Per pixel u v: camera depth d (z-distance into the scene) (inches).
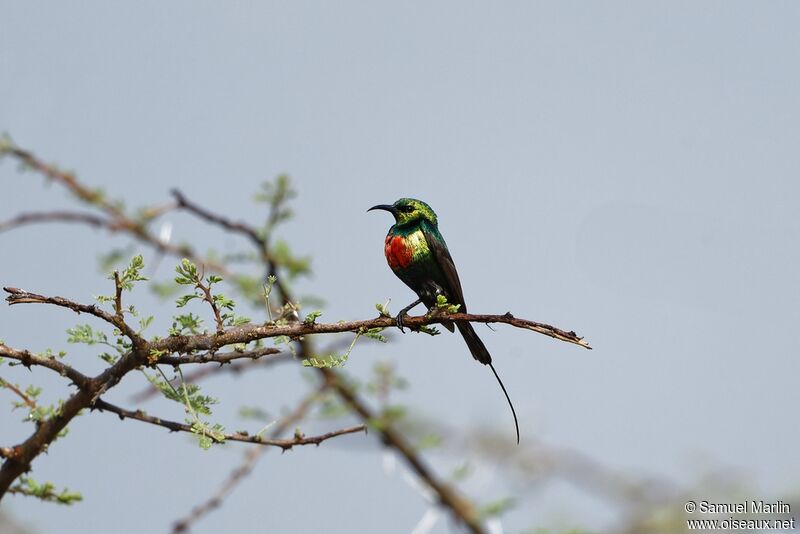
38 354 356.2
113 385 365.7
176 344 370.6
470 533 464.4
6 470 354.6
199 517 446.0
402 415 482.9
